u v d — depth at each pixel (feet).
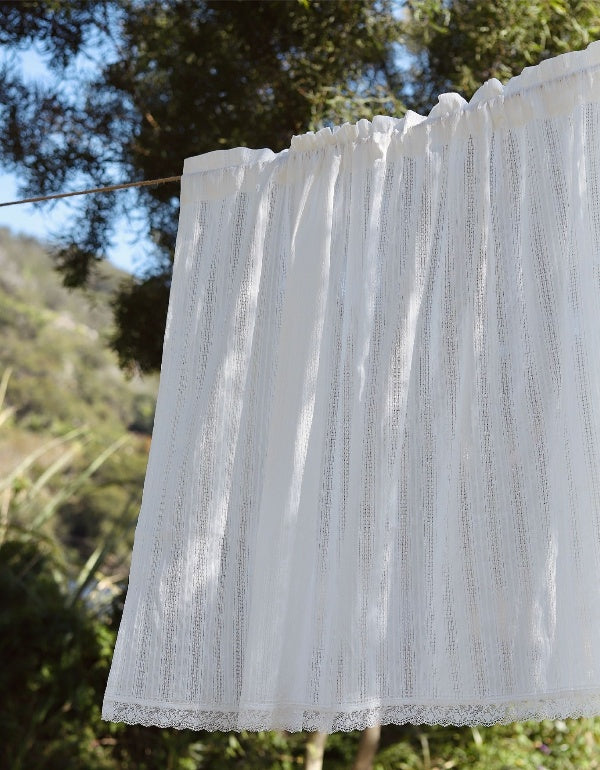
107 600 15.49
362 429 5.32
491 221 5.33
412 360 5.33
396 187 5.68
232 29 10.49
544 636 4.67
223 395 5.81
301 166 6.04
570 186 5.06
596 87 5.06
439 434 5.18
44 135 12.52
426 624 4.96
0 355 34.81
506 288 5.20
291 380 5.59
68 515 26.96
